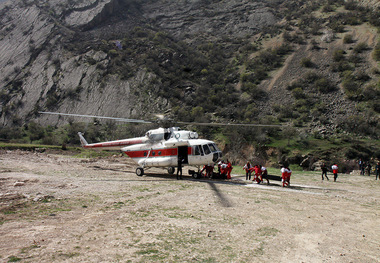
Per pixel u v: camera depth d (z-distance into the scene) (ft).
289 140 162.20
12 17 393.09
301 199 36.88
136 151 59.06
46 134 215.92
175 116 222.07
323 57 275.59
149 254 16.33
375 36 279.08
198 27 434.30
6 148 103.86
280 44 329.31
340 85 229.25
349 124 176.14
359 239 21.66
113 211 25.49
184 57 333.21
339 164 128.98
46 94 267.80
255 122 194.39
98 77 273.95
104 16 399.65
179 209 27.61
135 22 419.95
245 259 16.49
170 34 415.64
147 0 505.25
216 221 24.09
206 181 51.08
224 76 297.53
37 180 38.81
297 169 135.95
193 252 17.06
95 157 100.83
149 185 41.96
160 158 55.06
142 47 328.29
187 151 53.98
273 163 144.05
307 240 20.67
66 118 241.35
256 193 39.60
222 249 17.85
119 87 263.90
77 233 19.17
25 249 15.93
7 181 37.09
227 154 159.53
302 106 212.64
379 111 187.01
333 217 27.99
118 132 205.98
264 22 412.16
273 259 16.83
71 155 106.32
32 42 334.03
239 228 22.52
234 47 361.51
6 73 301.84
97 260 15.06
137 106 246.06
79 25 372.17
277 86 252.62
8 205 25.22
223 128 192.65
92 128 212.84
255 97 243.60
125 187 38.73
